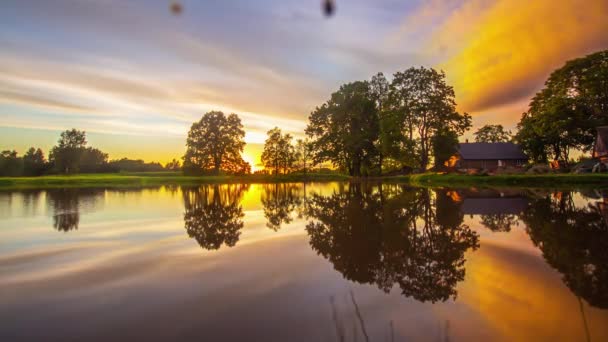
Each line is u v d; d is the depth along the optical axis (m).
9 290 4.46
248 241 7.57
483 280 4.77
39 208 14.36
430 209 12.40
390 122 41.34
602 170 29.08
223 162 62.34
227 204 16.03
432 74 40.16
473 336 3.16
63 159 73.12
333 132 50.91
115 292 4.38
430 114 40.47
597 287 4.32
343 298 4.18
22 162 64.44
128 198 19.97
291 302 4.05
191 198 19.95
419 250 6.61
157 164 102.62
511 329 3.28
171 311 3.78
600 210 10.88
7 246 7.09
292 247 6.96
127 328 3.37
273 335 3.22
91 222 10.38
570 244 6.63
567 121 35.56
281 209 13.68
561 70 37.34
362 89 50.53
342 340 3.11
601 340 3.03
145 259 6.03
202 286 4.61
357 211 12.48
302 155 76.69
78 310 3.82
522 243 6.90
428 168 48.41
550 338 3.09
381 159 51.19
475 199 15.43
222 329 3.35
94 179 44.66
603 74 34.12
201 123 61.06
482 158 50.28
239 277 5.01
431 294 4.29
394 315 3.67
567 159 42.78
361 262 5.83
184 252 6.55
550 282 4.58
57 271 5.30
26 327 3.40
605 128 32.81
